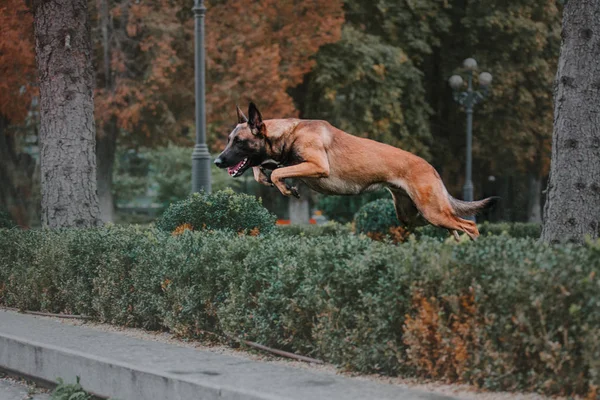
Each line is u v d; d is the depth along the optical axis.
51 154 13.31
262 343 8.13
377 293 7.04
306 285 7.56
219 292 8.72
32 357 8.60
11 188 37.34
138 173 62.59
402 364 6.83
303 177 9.52
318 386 6.38
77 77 13.33
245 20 37.06
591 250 6.38
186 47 37.09
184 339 9.13
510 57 43.84
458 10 44.00
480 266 6.29
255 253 8.34
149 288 9.63
